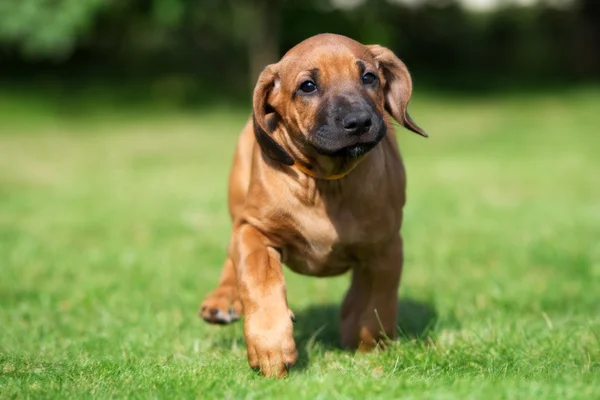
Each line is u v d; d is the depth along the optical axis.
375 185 5.36
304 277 8.66
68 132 27.80
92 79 36.81
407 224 11.78
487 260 9.45
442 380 4.54
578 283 8.25
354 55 5.29
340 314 6.14
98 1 29.16
